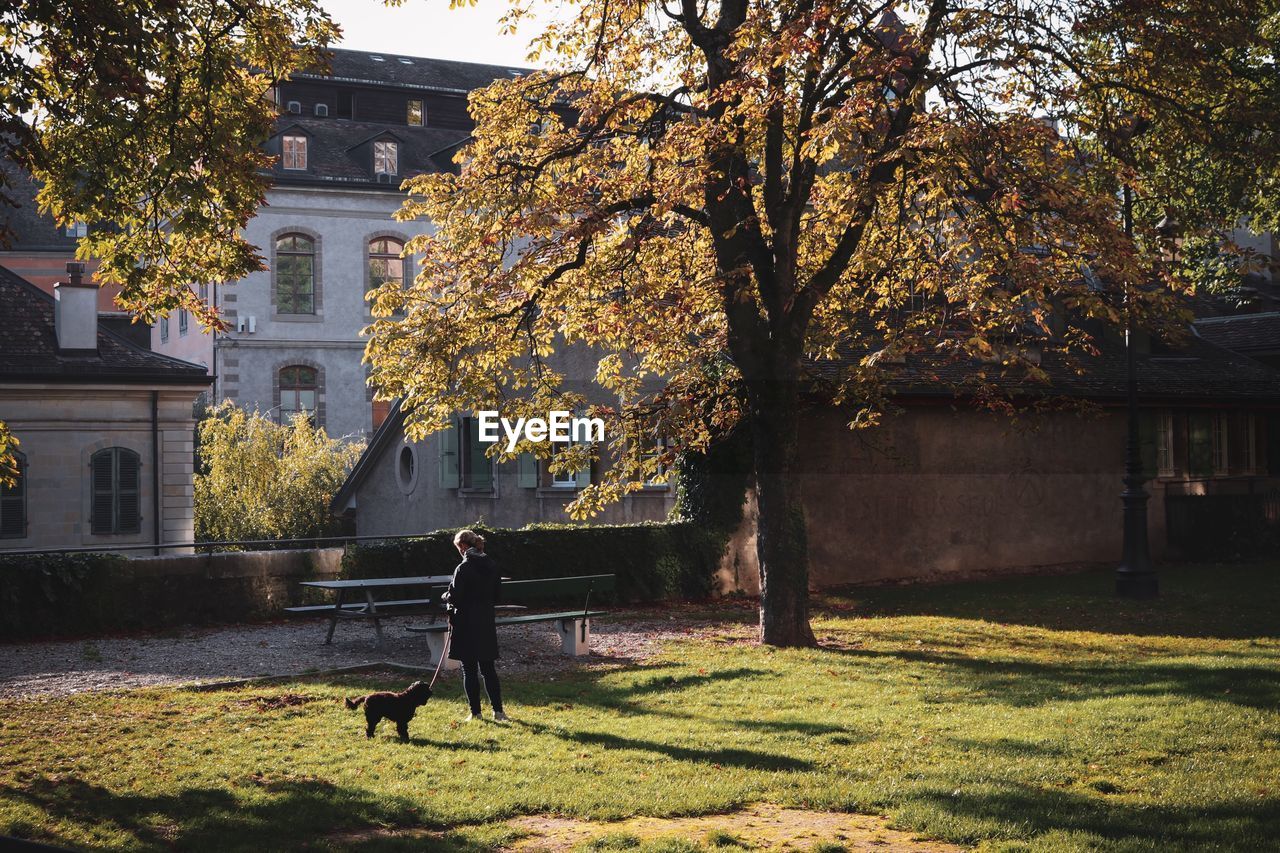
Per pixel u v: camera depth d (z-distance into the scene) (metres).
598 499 17.59
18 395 28.98
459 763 8.99
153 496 30.56
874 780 8.27
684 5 16.28
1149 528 27.91
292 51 13.40
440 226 17.55
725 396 18.69
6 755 9.38
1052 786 7.96
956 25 14.32
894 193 16.06
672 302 15.84
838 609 20.22
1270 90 17.94
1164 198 16.94
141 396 30.36
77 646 16.20
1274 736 9.15
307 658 14.93
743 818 7.49
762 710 11.19
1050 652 14.94
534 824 7.46
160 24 11.41
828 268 16.14
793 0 13.85
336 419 47.75
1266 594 20.12
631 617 19.47
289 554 19.14
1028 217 14.40
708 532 22.22
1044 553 26.22
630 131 17.28
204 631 17.72
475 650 10.80
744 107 13.89
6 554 17.08
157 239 13.00
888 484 24.19
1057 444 26.50
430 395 16.72
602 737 9.95
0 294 30.59
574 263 16.64
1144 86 15.92
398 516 34.34
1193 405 28.09
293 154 47.62
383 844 6.92
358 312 48.09
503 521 29.16
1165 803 7.42
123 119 11.33
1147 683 11.83
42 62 11.89
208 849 6.87
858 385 17.86
